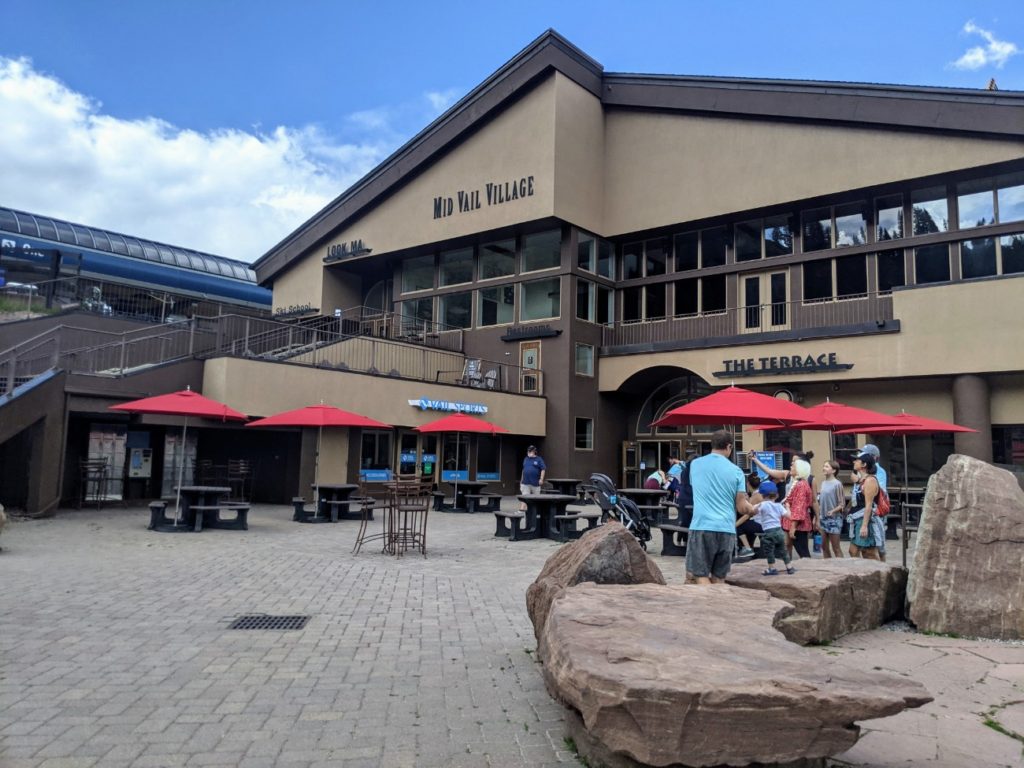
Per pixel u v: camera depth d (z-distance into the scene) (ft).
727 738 10.55
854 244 78.23
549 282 92.43
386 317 102.06
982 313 67.97
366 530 49.62
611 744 11.00
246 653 19.20
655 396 97.86
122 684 16.53
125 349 61.52
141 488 66.44
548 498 45.68
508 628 22.47
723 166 85.61
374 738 13.69
